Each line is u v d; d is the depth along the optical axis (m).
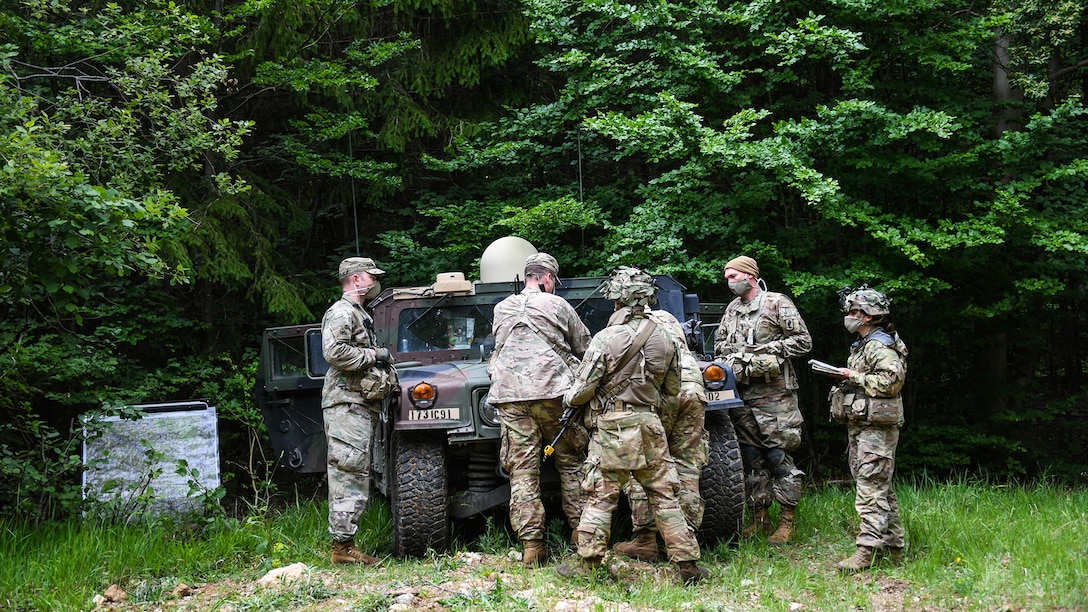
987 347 9.01
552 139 9.61
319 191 10.38
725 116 8.59
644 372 4.38
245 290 9.70
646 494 4.55
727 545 5.16
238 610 4.18
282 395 6.25
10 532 5.20
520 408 4.74
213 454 6.04
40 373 6.85
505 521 5.71
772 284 8.42
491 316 6.03
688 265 7.65
